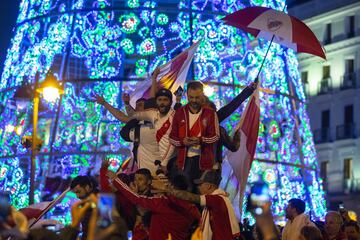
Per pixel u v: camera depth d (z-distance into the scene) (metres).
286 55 38.91
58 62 38.84
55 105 35.66
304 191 37.09
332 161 87.75
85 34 35.44
